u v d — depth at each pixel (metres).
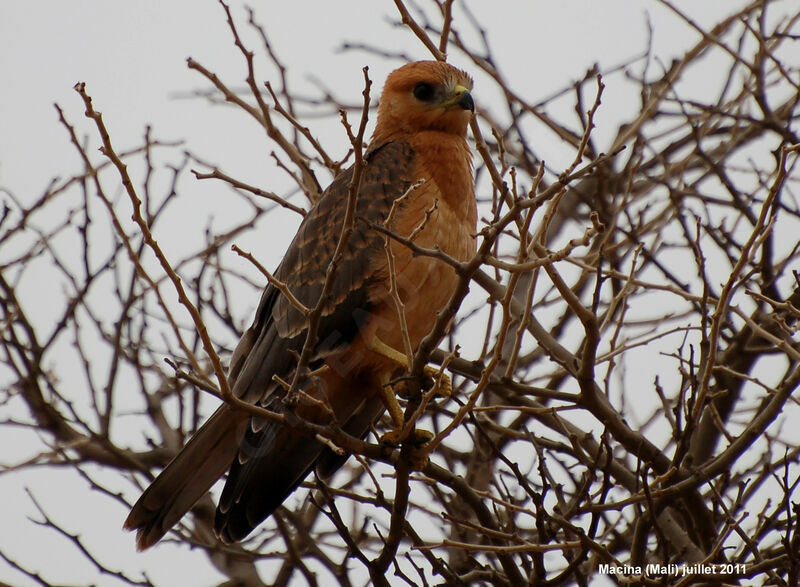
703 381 9.49
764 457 11.91
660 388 11.05
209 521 12.80
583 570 11.12
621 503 9.60
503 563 10.09
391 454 9.30
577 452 10.11
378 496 10.20
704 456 12.44
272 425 9.61
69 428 12.84
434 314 10.47
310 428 8.79
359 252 10.38
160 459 12.68
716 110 13.01
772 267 11.98
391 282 8.58
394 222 10.37
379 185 10.73
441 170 10.81
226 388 8.36
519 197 7.86
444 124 11.33
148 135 11.66
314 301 10.43
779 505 9.68
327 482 10.50
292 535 12.52
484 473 12.50
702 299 9.86
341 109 7.97
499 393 11.37
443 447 13.14
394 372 10.63
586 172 7.70
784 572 10.21
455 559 12.00
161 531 10.10
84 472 11.02
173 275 8.02
